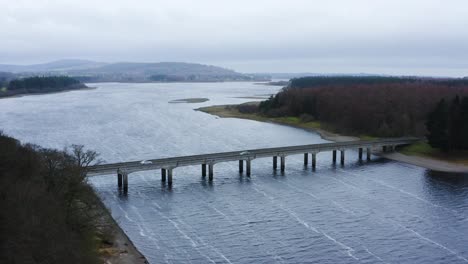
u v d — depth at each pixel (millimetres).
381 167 131250
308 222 84938
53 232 51062
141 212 89312
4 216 48438
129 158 133875
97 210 80188
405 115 180000
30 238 46875
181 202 95812
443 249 73500
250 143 165875
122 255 67438
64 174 68375
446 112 147375
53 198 58750
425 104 190125
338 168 130000
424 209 92562
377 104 195250
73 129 189250
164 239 76500
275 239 77000
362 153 151250
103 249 67812
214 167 128250
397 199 99312
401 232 80438
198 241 75938
